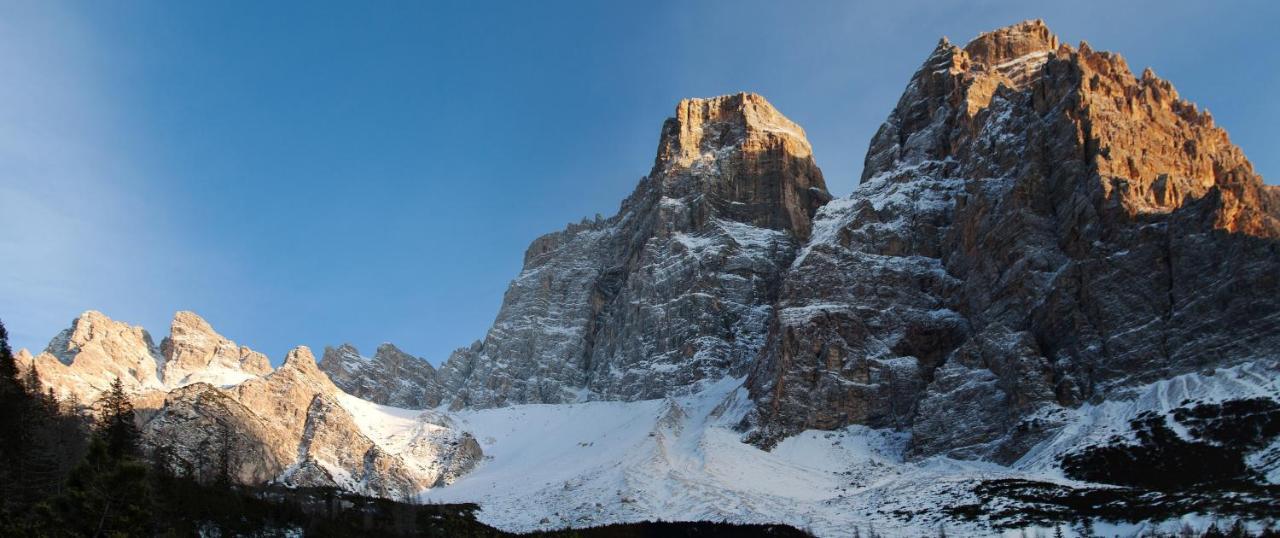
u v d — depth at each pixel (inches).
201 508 5743.1
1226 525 5206.7
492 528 7450.8
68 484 4126.5
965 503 6496.1
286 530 6023.6
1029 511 6117.1
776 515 6914.4
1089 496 6136.8
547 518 7716.5
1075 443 7012.8
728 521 6904.5
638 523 7017.7
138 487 4195.4
